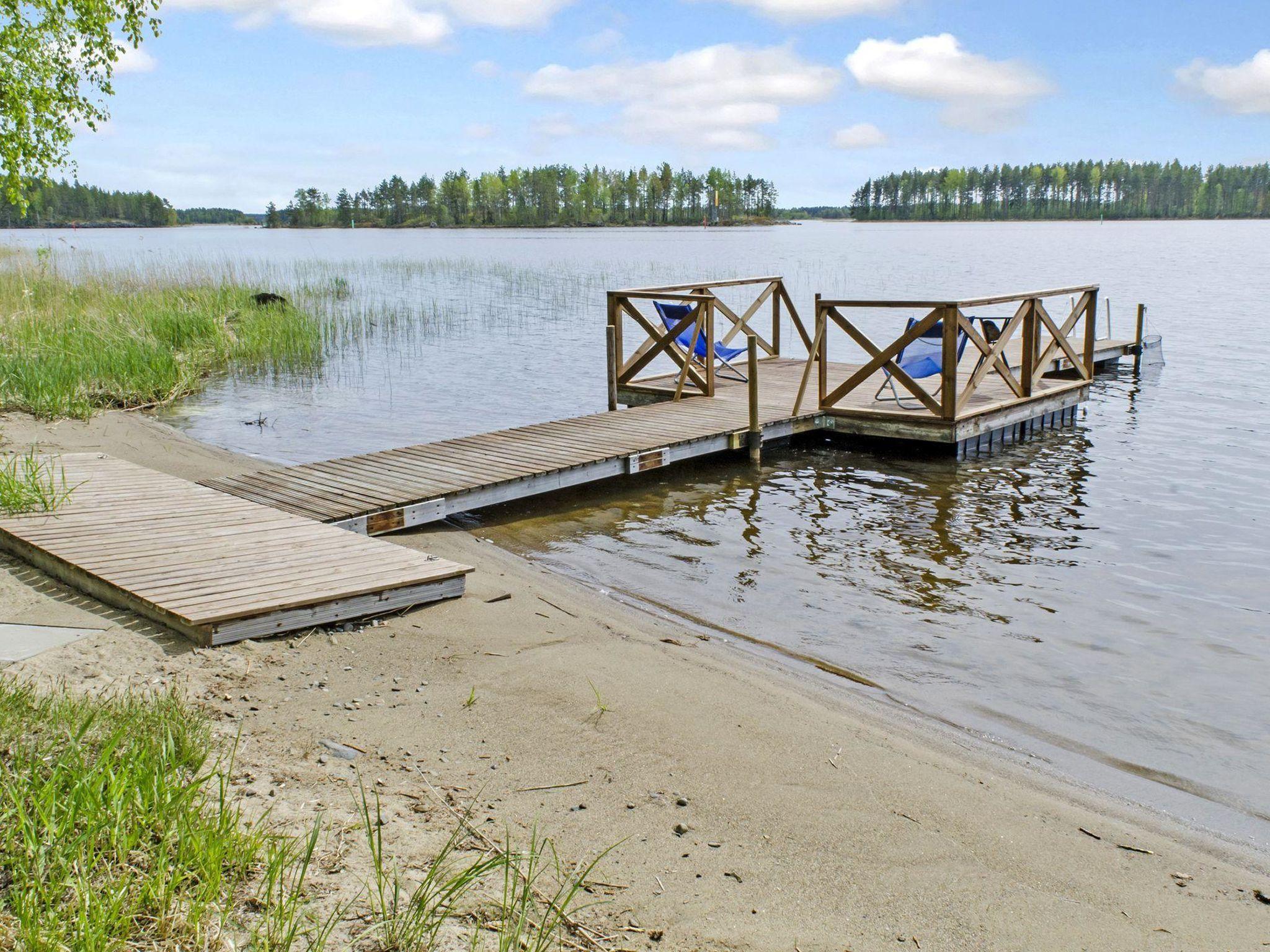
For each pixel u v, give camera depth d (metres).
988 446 10.86
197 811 2.93
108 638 4.72
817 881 3.14
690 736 4.17
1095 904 3.11
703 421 10.41
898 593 6.45
